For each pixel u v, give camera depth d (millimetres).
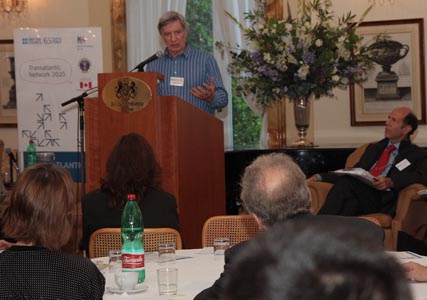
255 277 726
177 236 3473
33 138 7422
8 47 8867
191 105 4992
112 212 3680
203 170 5316
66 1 8781
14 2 8820
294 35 7195
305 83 7211
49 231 2262
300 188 2289
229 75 8516
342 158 6938
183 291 2621
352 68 7156
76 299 2207
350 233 751
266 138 8453
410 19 8070
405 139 6590
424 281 2633
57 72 7391
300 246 732
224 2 8422
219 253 3230
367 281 698
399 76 8125
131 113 4609
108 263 3164
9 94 8891
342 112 8320
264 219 2303
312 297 693
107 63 8711
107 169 3760
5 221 2303
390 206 6363
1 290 2189
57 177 2312
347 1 8250
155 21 8547
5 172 7441
